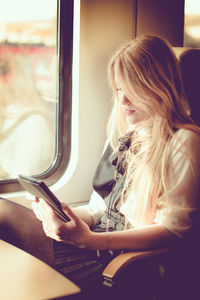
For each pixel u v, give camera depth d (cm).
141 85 154
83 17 224
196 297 152
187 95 181
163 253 145
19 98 381
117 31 237
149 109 158
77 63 227
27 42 318
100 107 238
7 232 164
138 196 161
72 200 235
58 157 234
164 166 155
